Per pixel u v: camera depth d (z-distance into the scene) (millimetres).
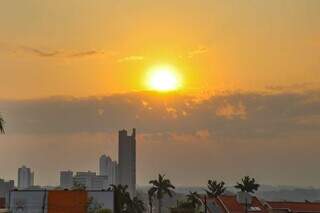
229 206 154750
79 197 134500
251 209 153125
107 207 146000
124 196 188375
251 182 189750
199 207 166500
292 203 156875
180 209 172875
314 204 155750
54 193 134500
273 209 152375
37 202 136750
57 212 133750
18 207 136250
